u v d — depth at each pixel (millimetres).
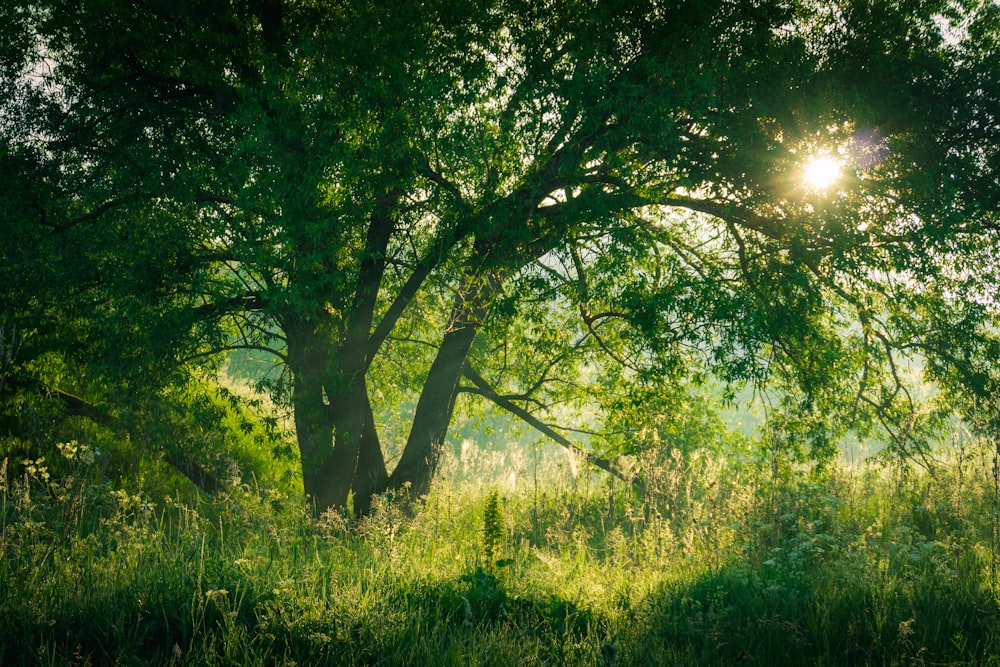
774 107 11070
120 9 11352
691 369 14367
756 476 12734
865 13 11859
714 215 13664
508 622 6223
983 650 5789
